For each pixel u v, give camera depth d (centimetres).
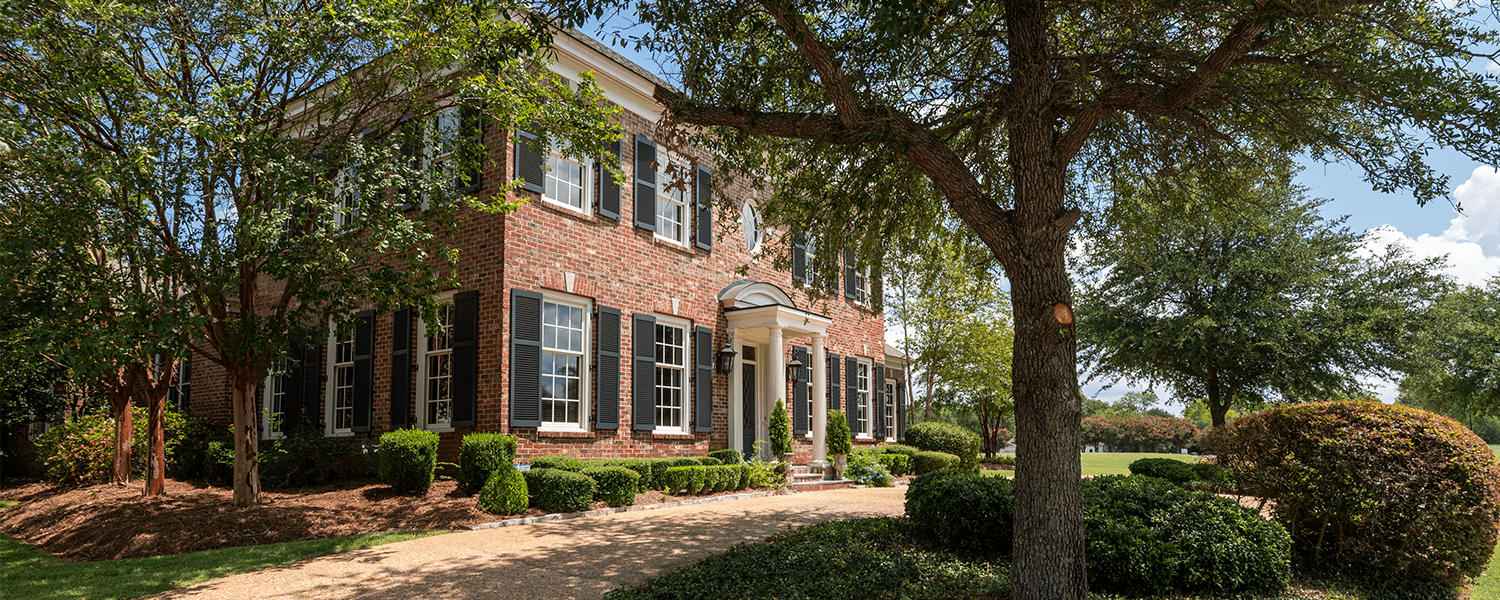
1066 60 766
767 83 813
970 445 2348
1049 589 588
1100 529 720
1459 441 763
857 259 984
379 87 1113
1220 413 2078
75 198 870
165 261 910
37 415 1783
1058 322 604
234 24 980
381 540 924
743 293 1727
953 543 838
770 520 1071
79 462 1540
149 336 881
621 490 1190
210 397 1750
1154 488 784
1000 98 766
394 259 1390
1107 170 957
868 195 890
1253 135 851
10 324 952
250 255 908
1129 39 775
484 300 1296
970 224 662
